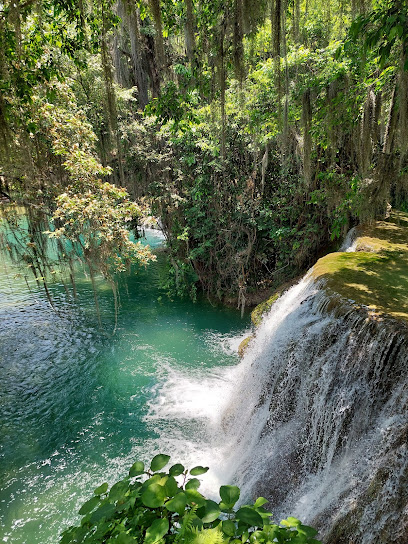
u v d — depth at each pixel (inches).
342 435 213.9
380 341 209.6
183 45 502.9
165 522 62.3
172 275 617.0
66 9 245.4
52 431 304.7
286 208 484.1
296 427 248.7
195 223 537.3
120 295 590.6
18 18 203.9
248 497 226.2
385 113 316.8
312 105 320.8
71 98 400.2
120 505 68.6
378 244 365.4
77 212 339.9
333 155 317.1
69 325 493.0
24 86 251.0
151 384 365.7
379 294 258.5
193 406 331.3
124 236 362.0
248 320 500.7
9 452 282.7
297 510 203.8
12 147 301.0
